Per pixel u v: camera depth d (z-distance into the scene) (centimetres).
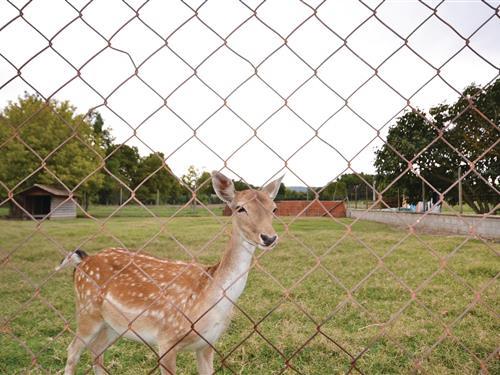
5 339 410
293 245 1051
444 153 1233
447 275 675
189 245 1047
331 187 2106
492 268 702
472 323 442
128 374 341
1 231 1297
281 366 353
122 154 3384
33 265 770
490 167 1170
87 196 3152
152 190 3638
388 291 580
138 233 1323
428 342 393
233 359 366
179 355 383
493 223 1148
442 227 1470
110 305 321
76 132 148
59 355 376
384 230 1538
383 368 345
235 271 289
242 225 286
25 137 2267
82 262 356
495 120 982
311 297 558
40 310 504
